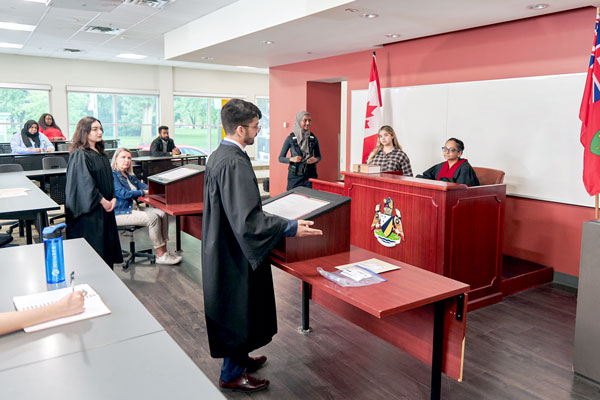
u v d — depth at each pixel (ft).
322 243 7.29
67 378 3.70
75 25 23.07
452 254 10.25
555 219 13.65
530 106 13.93
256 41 18.69
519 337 9.73
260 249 6.37
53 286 5.73
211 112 44.88
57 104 36.24
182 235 18.37
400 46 18.26
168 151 29.30
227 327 6.91
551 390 7.72
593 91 11.39
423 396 7.50
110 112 39.45
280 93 26.20
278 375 8.10
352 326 10.12
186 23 22.06
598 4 12.18
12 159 22.68
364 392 7.61
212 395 3.51
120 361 3.98
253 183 6.53
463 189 10.12
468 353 8.99
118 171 14.06
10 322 4.44
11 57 33.88
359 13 13.79
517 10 13.00
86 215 11.55
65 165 21.07
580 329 7.98
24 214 11.04
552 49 13.35
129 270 13.91
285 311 10.90
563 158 13.26
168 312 10.78
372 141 18.88
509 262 14.17
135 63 39.09
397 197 10.97
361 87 20.67
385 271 6.63
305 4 14.29
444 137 16.63
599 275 7.59
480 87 15.26
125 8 19.45
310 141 18.06
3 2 18.74
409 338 7.13
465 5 12.63
